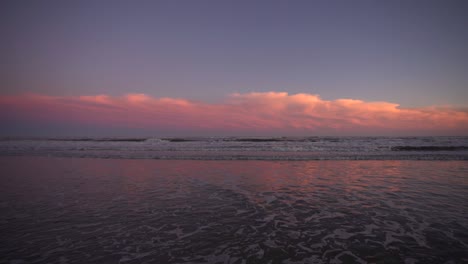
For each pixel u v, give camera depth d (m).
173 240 4.70
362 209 6.51
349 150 23.73
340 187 9.05
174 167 13.72
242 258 4.01
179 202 7.21
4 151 22.47
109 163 15.33
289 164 14.94
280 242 4.59
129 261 3.92
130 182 9.94
